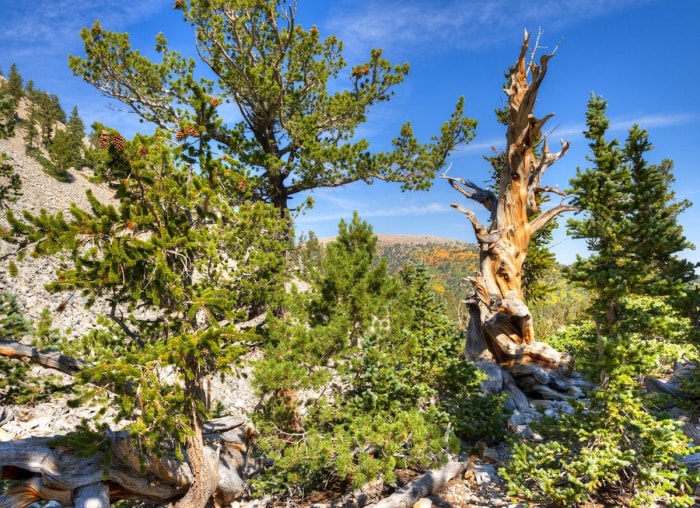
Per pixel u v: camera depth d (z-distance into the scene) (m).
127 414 6.40
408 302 10.66
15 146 69.44
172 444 7.98
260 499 9.68
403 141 16.38
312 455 7.77
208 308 7.11
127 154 6.21
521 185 18.77
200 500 8.00
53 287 6.06
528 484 8.30
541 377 15.44
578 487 6.89
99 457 7.58
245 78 13.55
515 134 18.45
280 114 14.48
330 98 15.87
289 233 10.38
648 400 7.71
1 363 9.91
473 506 8.06
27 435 12.32
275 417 9.33
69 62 13.80
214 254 7.40
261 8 13.51
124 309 13.32
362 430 7.70
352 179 15.80
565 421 8.18
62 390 8.46
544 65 16.31
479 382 12.00
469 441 11.05
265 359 8.95
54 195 48.84
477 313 19.11
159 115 14.98
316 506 8.68
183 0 13.43
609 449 7.05
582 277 8.88
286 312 11.66
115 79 14.38
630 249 9.98
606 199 10.25
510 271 18.42
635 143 15.59
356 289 9.48
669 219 10.53
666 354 11.12
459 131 16.88
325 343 8.83
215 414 12.05
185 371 6.79
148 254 6.58
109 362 6.21
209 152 7.65
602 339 7.64
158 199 6.87
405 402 9.89
